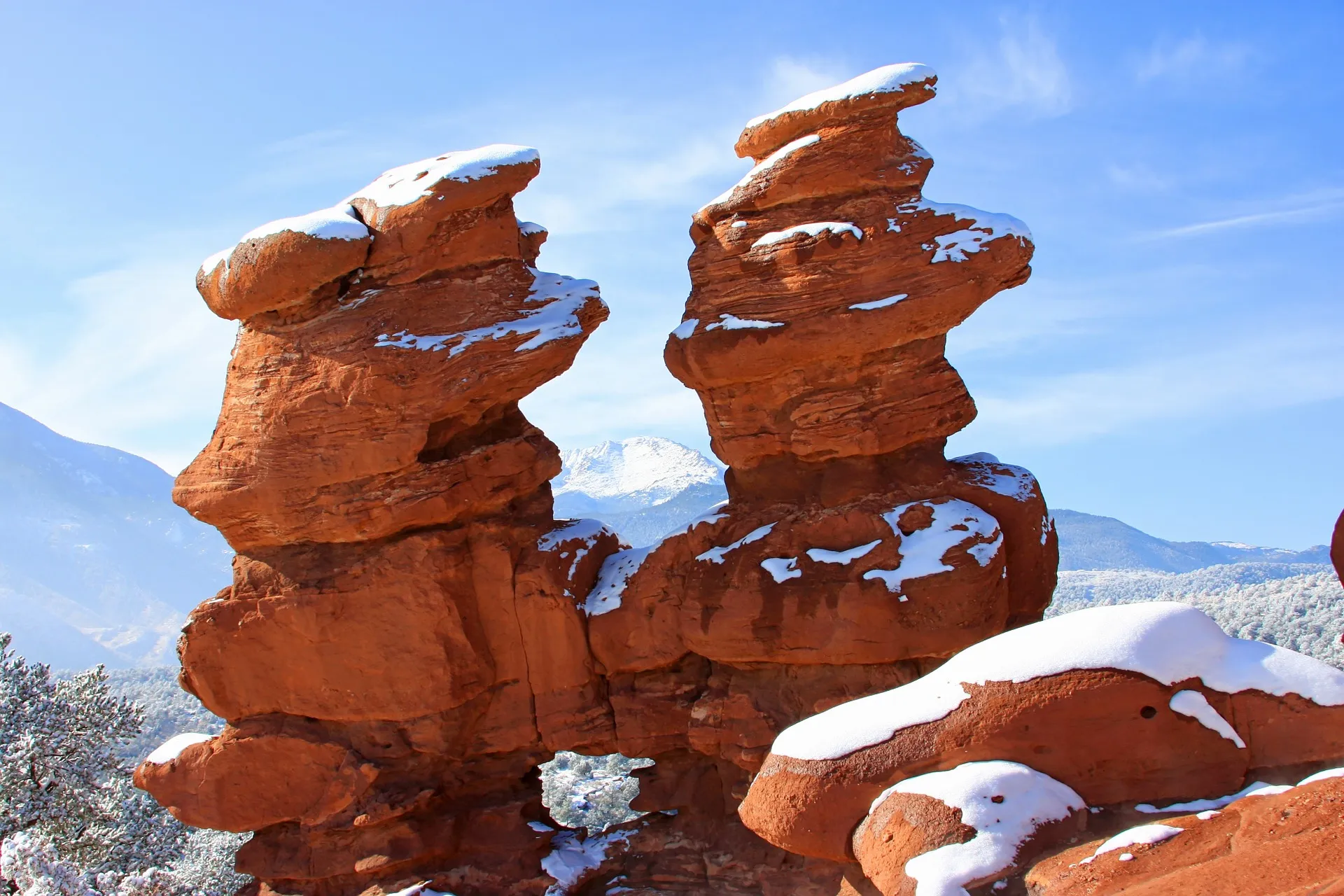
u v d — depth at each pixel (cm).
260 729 1711
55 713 2362
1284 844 812
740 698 1619
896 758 1055
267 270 1642
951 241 1614
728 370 1672
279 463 1664
